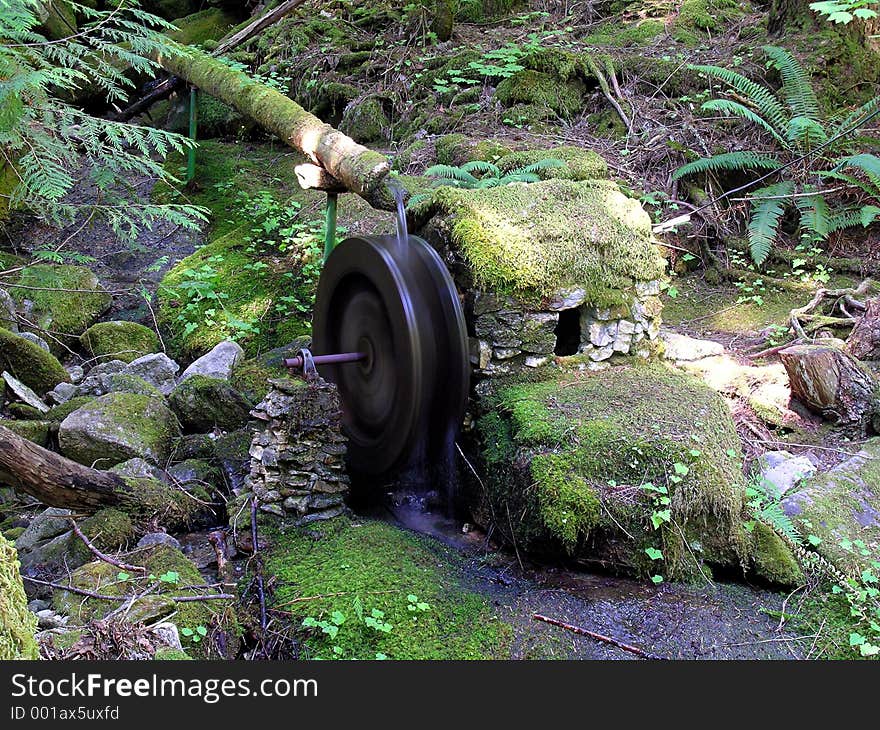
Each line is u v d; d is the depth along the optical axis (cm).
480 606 311
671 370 413
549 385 384
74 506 358
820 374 427
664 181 638
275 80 800
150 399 451
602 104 725
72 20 766
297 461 367
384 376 400
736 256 604
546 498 324
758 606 316
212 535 356
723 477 326
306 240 607
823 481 376
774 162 609
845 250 598
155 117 845
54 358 519
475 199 405
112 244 661
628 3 869
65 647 260
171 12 973
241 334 552
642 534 322
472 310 390
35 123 341
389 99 764
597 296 400
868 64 678
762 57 719
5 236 650
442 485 408
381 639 291
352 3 901
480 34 859
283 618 305
